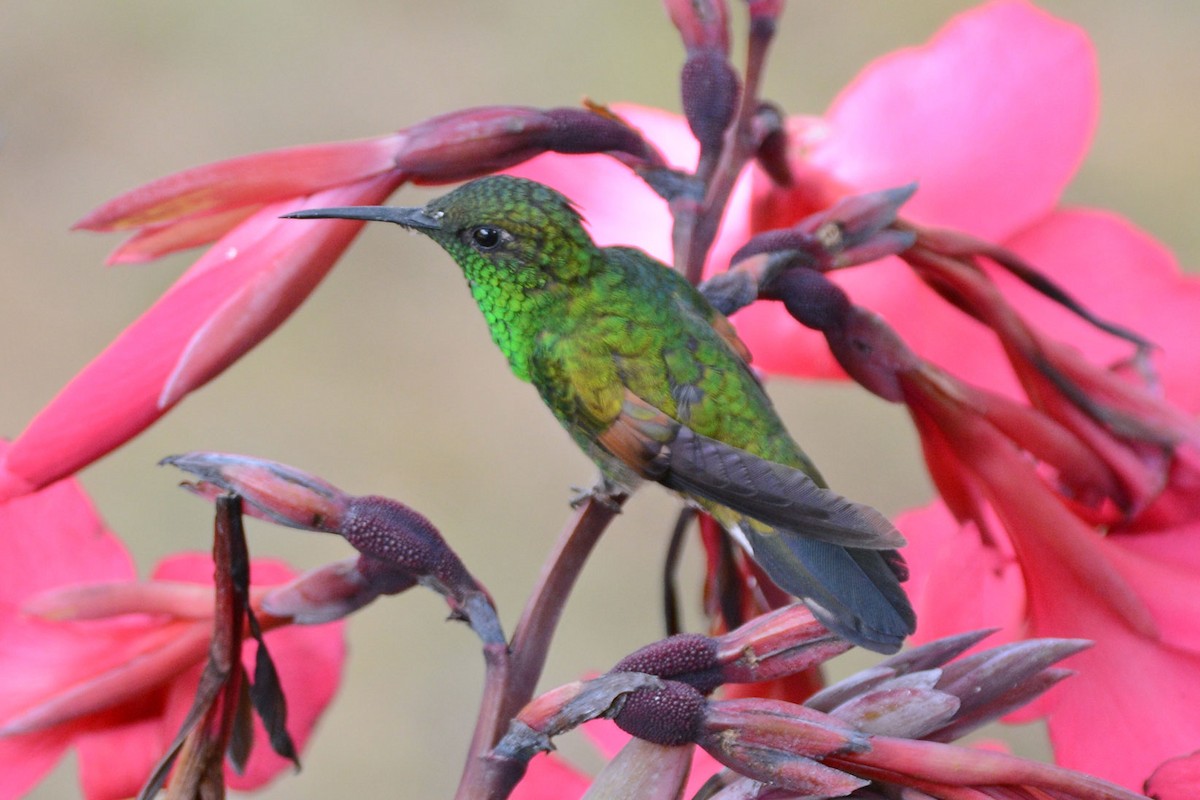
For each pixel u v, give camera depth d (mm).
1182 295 2662
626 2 5488
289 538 4195
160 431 4465
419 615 4234
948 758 2561
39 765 2607
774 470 2586
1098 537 2617
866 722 2566
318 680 2627
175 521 4281
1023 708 2605
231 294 2594
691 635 2570
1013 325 2625
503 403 4688
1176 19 5488
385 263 4867
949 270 2625
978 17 2684
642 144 2613
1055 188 2672
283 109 5281
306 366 4684
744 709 2564
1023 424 2621
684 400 2598
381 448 4555
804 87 5270
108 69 5324
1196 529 2621
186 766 2580
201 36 5461
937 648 2576
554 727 2566
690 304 2605
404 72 5371
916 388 2615
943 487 2627
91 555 2619
